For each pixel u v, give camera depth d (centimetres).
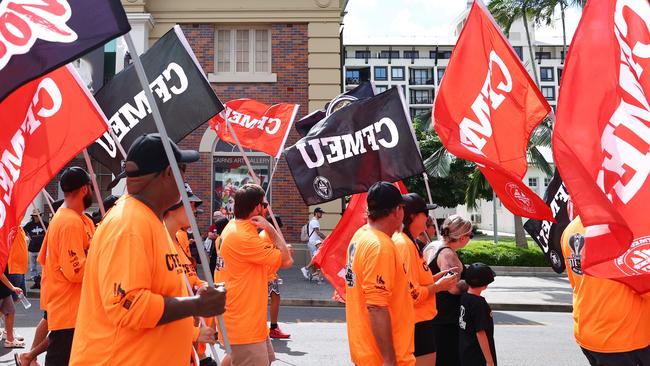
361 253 316
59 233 409
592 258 307
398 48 8300
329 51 1576
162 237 229
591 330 354
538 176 4178
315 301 1148
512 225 4828
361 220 534
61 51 255
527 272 1750
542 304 1184
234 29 1612
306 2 1583
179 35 463
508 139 421
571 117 327
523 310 1183
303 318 995
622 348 343
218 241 477
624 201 315
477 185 2289
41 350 533
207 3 1584
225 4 1583
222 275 449
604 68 333
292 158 518
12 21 259
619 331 344
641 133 319
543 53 7606
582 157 319
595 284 353
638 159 318
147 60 468
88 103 363
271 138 788
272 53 1593
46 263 423
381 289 303
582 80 331
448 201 3375
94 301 221
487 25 434
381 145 505
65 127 359
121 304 206
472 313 409
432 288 383
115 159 468
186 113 452
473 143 422
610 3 338
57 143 356
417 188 3300
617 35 337
